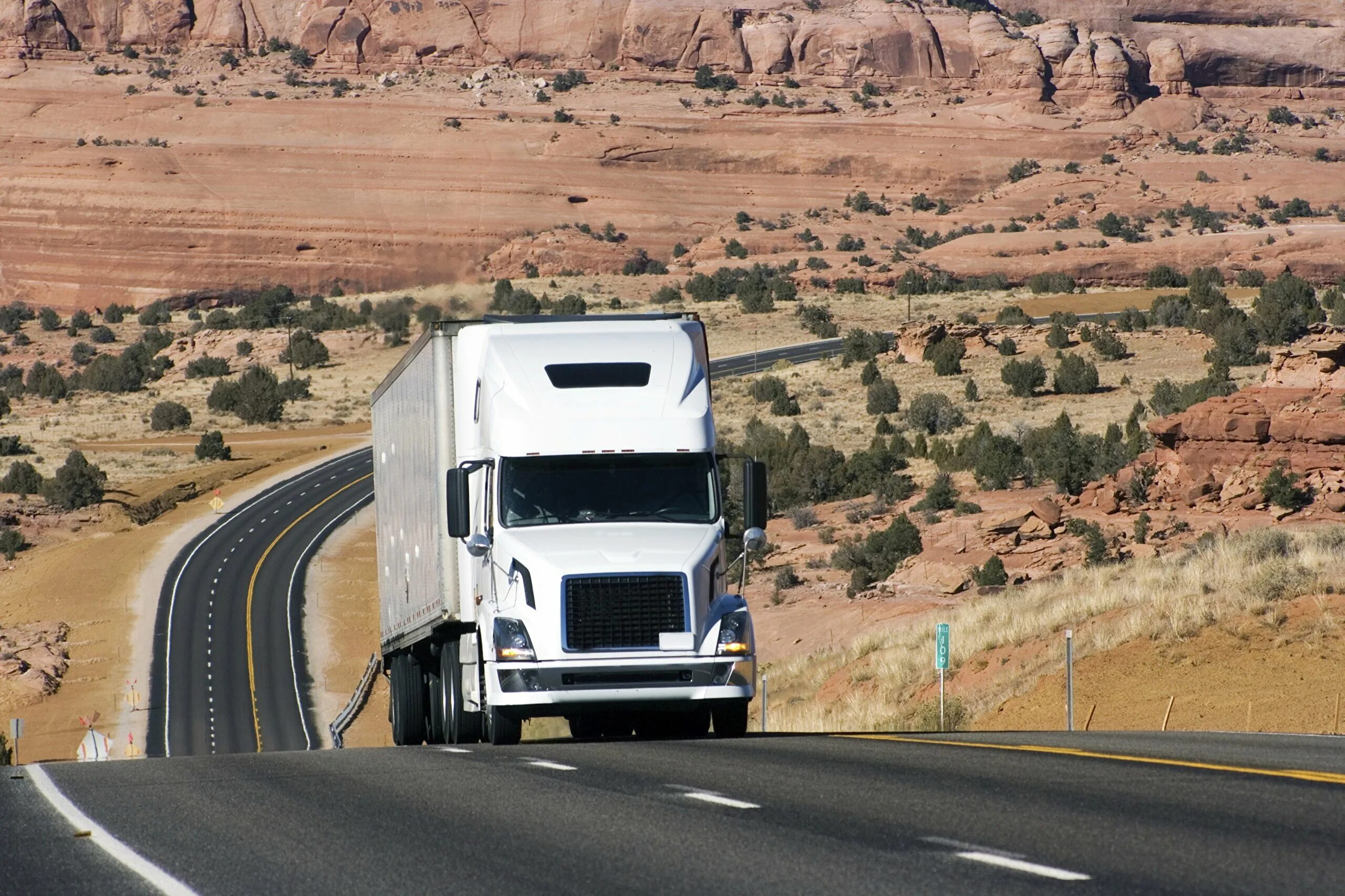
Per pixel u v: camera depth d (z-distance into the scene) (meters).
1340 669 91.88
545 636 58.38
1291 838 31.55
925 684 119.12
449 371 69.12
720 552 61.44
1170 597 112.50
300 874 31.08
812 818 35.75
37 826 38.25
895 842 32.31
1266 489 196.00
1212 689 93.88
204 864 32.50
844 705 121.88
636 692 58.66
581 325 67.12
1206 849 30.56
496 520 62.06
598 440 62.69
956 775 43.12
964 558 193.00
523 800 40.44
